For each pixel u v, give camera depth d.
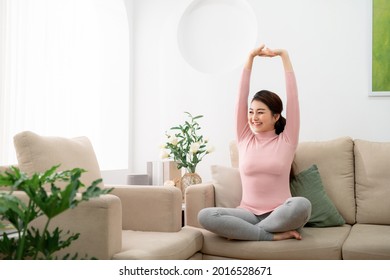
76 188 1.26
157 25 3.54
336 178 2.61
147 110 3.55
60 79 3.08
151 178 3.15
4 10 2.58
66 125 3.14
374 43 2.97
